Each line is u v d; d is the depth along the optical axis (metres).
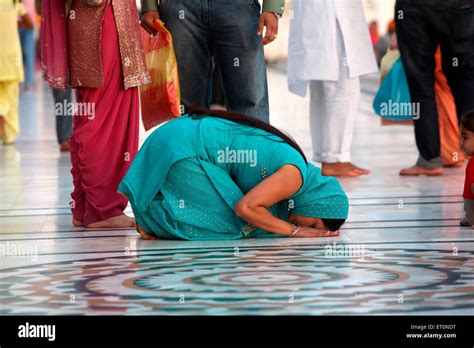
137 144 11.70
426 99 15.88
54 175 16.73
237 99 13.35
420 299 7.50
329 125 16.17
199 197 10.52
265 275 8.52
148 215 10.59
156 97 12.46
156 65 12.42
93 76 11.23
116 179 11.55
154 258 9.48
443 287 7.94
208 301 7.52
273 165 10.28
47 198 14.01
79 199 11.62
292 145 10.59
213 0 12.92
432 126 15.93
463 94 15.80
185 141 10.51
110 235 10.99
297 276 8.45
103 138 11.40
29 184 15.60
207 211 10.57
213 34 13.11
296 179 10.21
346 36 15.84
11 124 22.56
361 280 8.25
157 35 12.55
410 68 15.80
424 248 9.82
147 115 12.69
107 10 11.27
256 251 9.77
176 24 13.03
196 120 10.73
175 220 10.52
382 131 25.19
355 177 16.09
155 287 8.09
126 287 8.12
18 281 8.47
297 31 15.90
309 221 10.62
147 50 12.65
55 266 9.15
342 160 16.27
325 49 15.72
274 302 7.43
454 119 17.06
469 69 15.67
